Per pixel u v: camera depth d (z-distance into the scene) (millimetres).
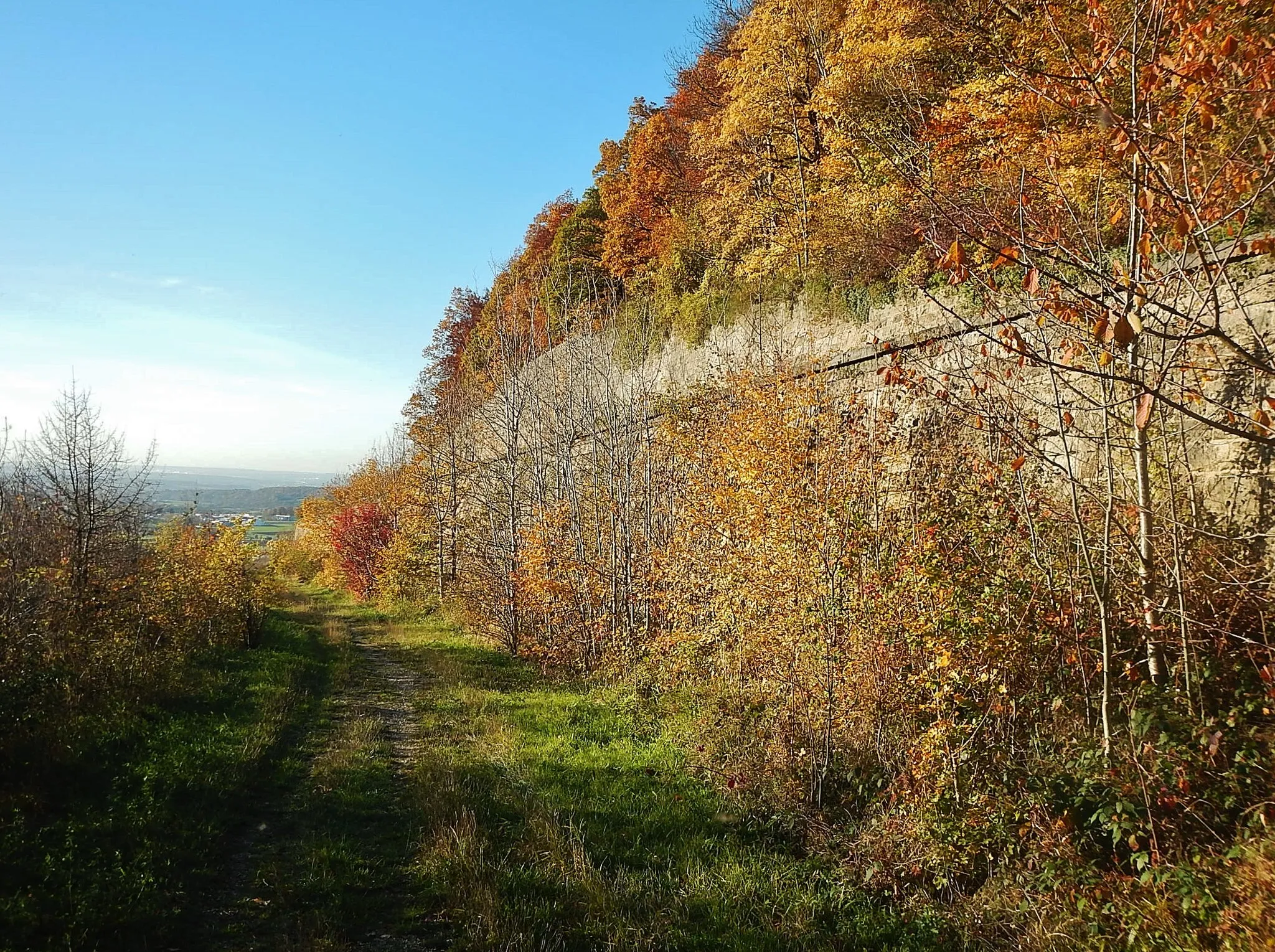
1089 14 5688
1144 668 6750
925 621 7254
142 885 6391
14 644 9984
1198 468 7602
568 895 6582
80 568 13781
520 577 18016
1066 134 7344
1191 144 5031
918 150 11141
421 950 5906
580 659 16531
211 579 18906
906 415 11117
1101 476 8188
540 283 31688
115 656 12164
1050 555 7391
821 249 15773
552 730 11680
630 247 31922
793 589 8680
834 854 7352
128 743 9812
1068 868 5605
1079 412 8773
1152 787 5516
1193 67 4664
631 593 15648
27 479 13727
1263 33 4520
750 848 7539
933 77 13828
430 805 8430
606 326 25562
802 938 5941
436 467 28141
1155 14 4836
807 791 8328
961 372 7922
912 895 6449
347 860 7320
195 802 8383
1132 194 5348
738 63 19531
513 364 21625
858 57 14328
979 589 7336
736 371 14648
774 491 8992
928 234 6457
